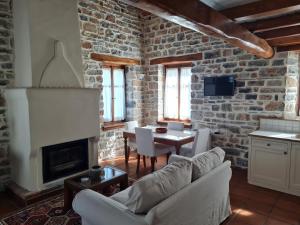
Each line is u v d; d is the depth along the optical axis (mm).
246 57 4348
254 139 3729
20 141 3371
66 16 3643
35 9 3254
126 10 5492
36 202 3230
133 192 1771
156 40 5727
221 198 2598
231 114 4621
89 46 4754
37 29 3279
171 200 1790
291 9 2287
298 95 4180
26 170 3336
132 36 5680
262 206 3092
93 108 3979
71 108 3635
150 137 4082
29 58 3230
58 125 3482
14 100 3371
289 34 3150
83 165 4039
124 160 5172
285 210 2986
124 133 4785
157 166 4719
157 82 5797
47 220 2771
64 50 3600
